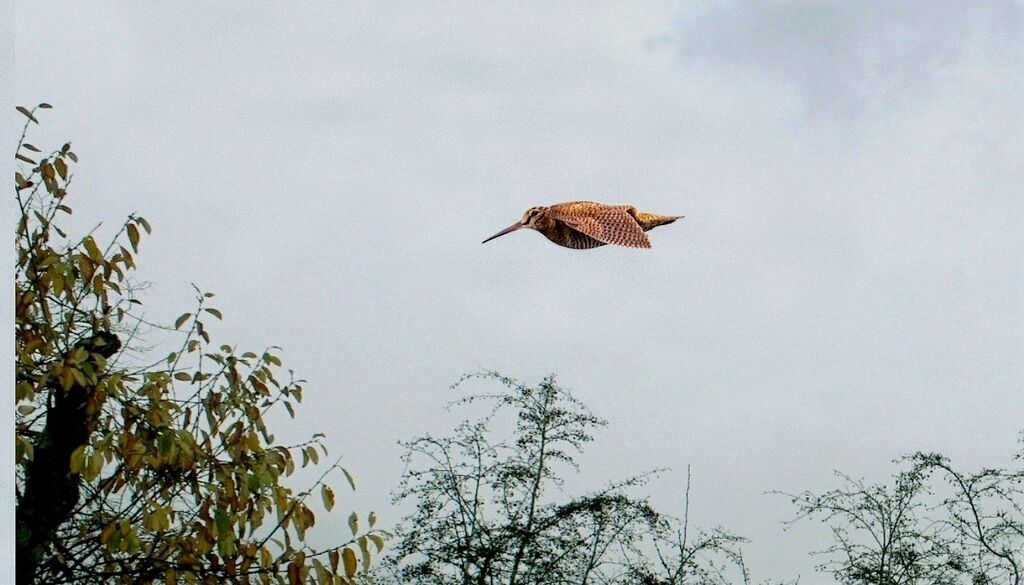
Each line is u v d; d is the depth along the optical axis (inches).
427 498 478.3
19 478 319.0
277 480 324.5
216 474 323.9
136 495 321.7
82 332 347.3
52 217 343.9
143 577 317.4
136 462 311.4
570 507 474.0
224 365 341.4
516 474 476.4
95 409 317.1
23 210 336.5
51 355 328.5
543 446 487.2
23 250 333.4
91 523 328.2
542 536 467.8
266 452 327.6
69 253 339.6
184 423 334.3
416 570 461.7
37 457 315.6
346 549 312.7
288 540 322.3
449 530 472.1
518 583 460.8
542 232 348.2
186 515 333.1
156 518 300.0
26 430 320.8
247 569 321.4
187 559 320.8
